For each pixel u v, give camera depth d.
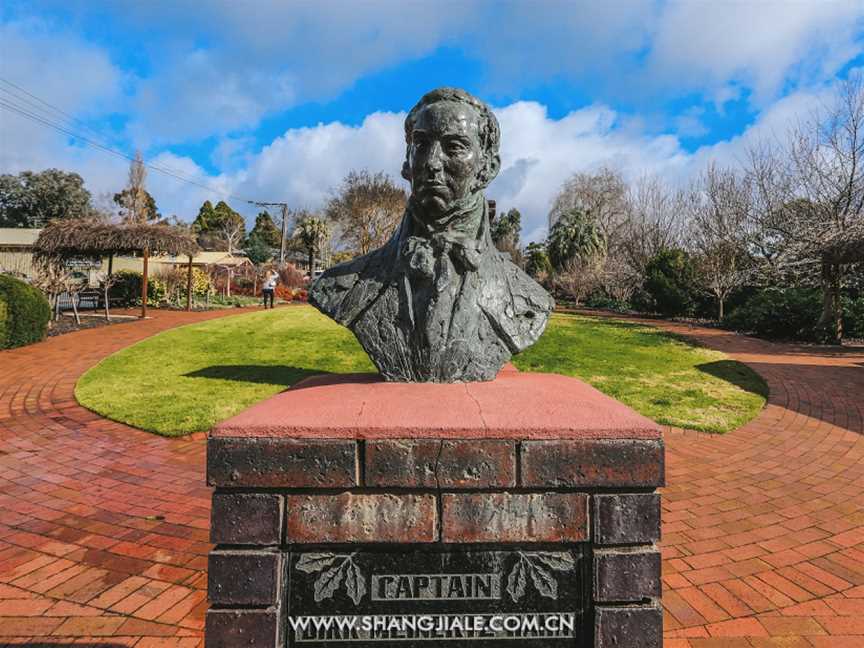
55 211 33.72
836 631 2.25
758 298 14.30
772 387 7.25
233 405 5.80
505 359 2.23
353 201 31.41
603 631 1.34
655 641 1.35
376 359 2.21
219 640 1.31
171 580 2.60
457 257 2.29
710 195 18.91
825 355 10.11
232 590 1.32
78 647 2.10
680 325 15.91
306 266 41.19
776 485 3.95
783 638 2.20
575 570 1.38
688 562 2.84
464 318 2.21
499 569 1.37
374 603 1.36
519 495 1.35
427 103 2.27
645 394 6.70
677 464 4.39
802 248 12.33
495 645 1.38
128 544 2.96
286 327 11.46
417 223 2.37
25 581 2.57
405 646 1.38
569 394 1.75
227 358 8.48
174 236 15.05
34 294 9.84
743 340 12.34
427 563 1.37
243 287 26.41
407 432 1.32
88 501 3.54
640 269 23.12
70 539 3.01
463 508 1.34
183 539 3.02
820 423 5.65
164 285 18.48
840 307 12.09
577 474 1.33
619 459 1.33
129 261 22.55
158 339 10.05
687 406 6.18
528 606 1.37
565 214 33.50
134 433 5.03
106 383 6.87
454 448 1.33
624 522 1.34
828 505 3.60
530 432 1.33
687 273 18.48
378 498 1.33
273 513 1.33
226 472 1.32
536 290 2.47
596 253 29.86
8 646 2.10
